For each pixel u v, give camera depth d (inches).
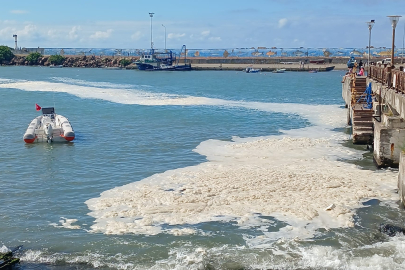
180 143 1494.8
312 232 803.4
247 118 1987.0
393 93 1128.8
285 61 7411.4
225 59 7642.7
